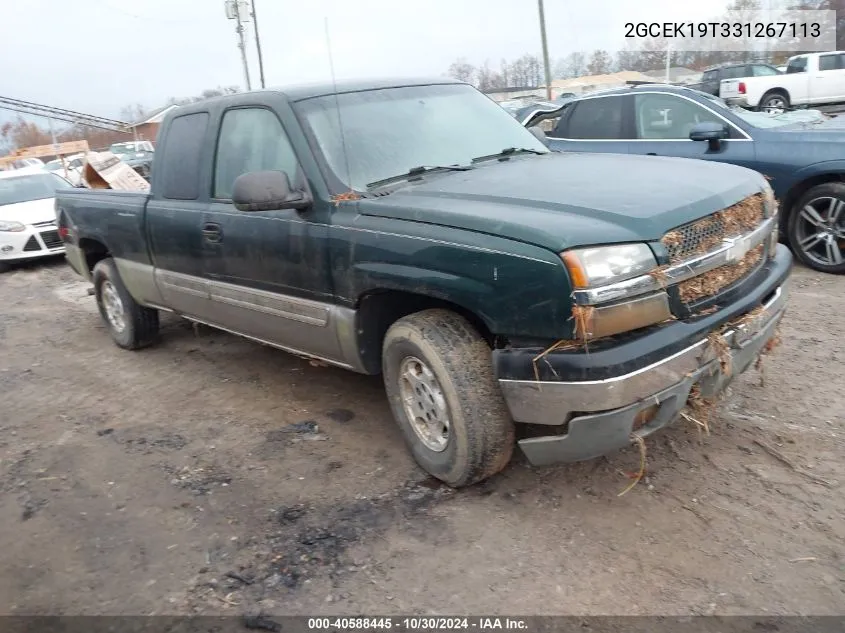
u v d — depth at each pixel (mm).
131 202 5324
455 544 3092
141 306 5957
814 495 3195
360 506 3447
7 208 11320
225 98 4512
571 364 2793
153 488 3799
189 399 5023
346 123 3980
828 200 6289
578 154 4406
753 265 3484
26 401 5301
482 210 3133
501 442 3230
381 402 4637
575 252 2750
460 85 4824
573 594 2736
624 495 3326
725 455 3570
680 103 7203
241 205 3611
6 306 8695
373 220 3451
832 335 4969
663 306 2885
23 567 3221
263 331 4391
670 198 3119
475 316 3301
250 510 3504
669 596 2686
